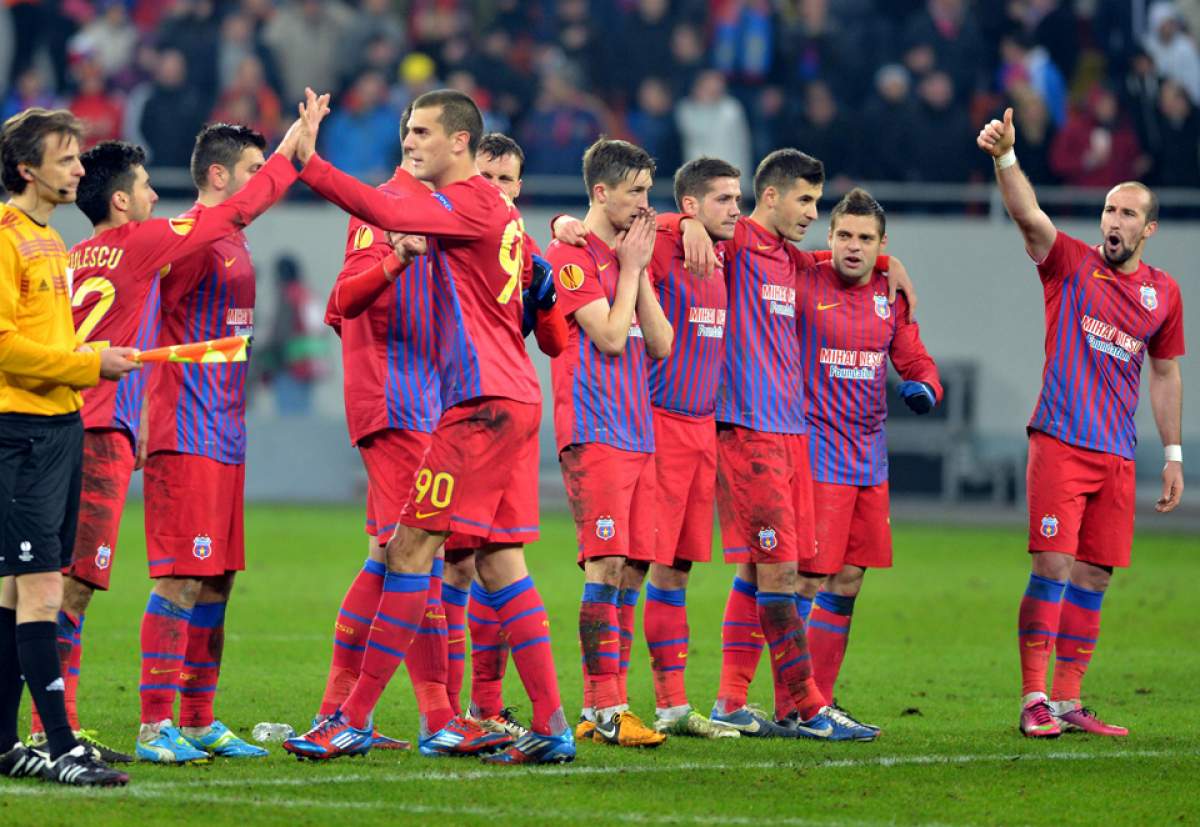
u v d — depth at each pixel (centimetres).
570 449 2525
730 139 6944
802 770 2308
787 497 2638
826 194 6844
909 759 2422
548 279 2342
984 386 6869
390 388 2402
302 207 6862
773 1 7662
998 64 7362
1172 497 2862
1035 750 2530
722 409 2655
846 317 2733
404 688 3070
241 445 2400
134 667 3222
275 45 7294
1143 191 2733
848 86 7244
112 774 2100
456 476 2228
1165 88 6962
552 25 7644
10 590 2189
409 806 2016
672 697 2658
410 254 2212
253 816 1944
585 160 2558
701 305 2609
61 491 2153
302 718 2716
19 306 2131
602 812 2012
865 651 3647
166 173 6888
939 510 6744
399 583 2255
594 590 2511
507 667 3347
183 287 2362
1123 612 4325
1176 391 2867
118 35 7512
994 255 6825
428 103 2239
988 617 4194
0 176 2172
